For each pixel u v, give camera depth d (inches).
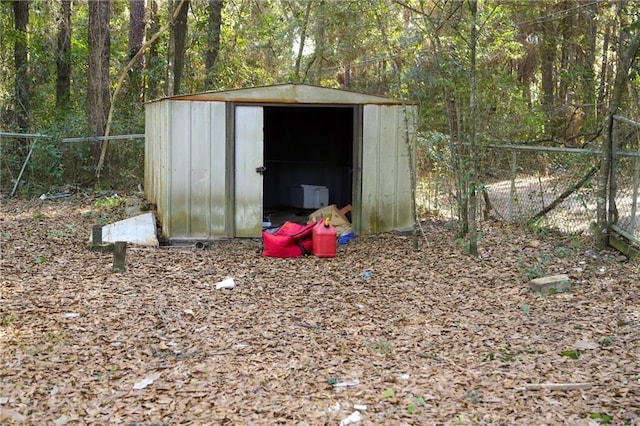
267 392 172.6
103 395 171.6
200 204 383.9
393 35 570.3
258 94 384.8
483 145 437.1
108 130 609.0
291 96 387.9
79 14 949.2
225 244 380.5
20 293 264.5
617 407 157.9
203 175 382.9
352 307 254.1
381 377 181.8
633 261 310.3
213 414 159.8
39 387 175.8
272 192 573.6
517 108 586.2
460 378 179.9
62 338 214.1
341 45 735.7
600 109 524.4
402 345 209.2
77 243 368.2
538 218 400.5
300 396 169.8
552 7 685.9
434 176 505.4
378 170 405.1
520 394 167.8
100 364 193.2
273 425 153.9
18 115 721.0
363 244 379.2
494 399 165.0
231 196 386.9
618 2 441.7
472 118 345.1
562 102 642.8
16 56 733.9
